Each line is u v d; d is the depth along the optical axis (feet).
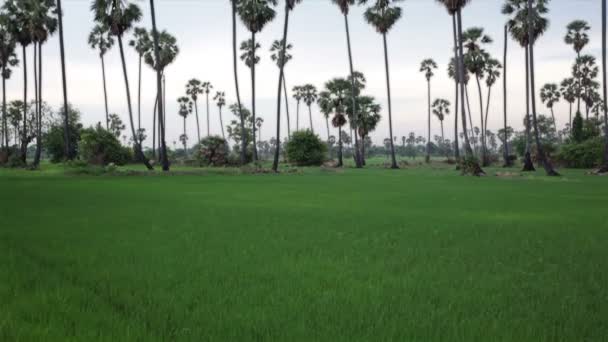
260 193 61.62
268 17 164.96
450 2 125.80
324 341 9.78
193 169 156.76
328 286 14.64
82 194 56.29
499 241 24.06
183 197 53.78
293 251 21.01
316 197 55.21
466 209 41.29
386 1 185.16
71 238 24.13
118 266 17.33
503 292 13.98
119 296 13.19
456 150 200.75
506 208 42.32
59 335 9.97
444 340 9.90
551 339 10.03
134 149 222.28
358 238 25.03
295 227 29.43
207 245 22.47
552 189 70.13
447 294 13.73
